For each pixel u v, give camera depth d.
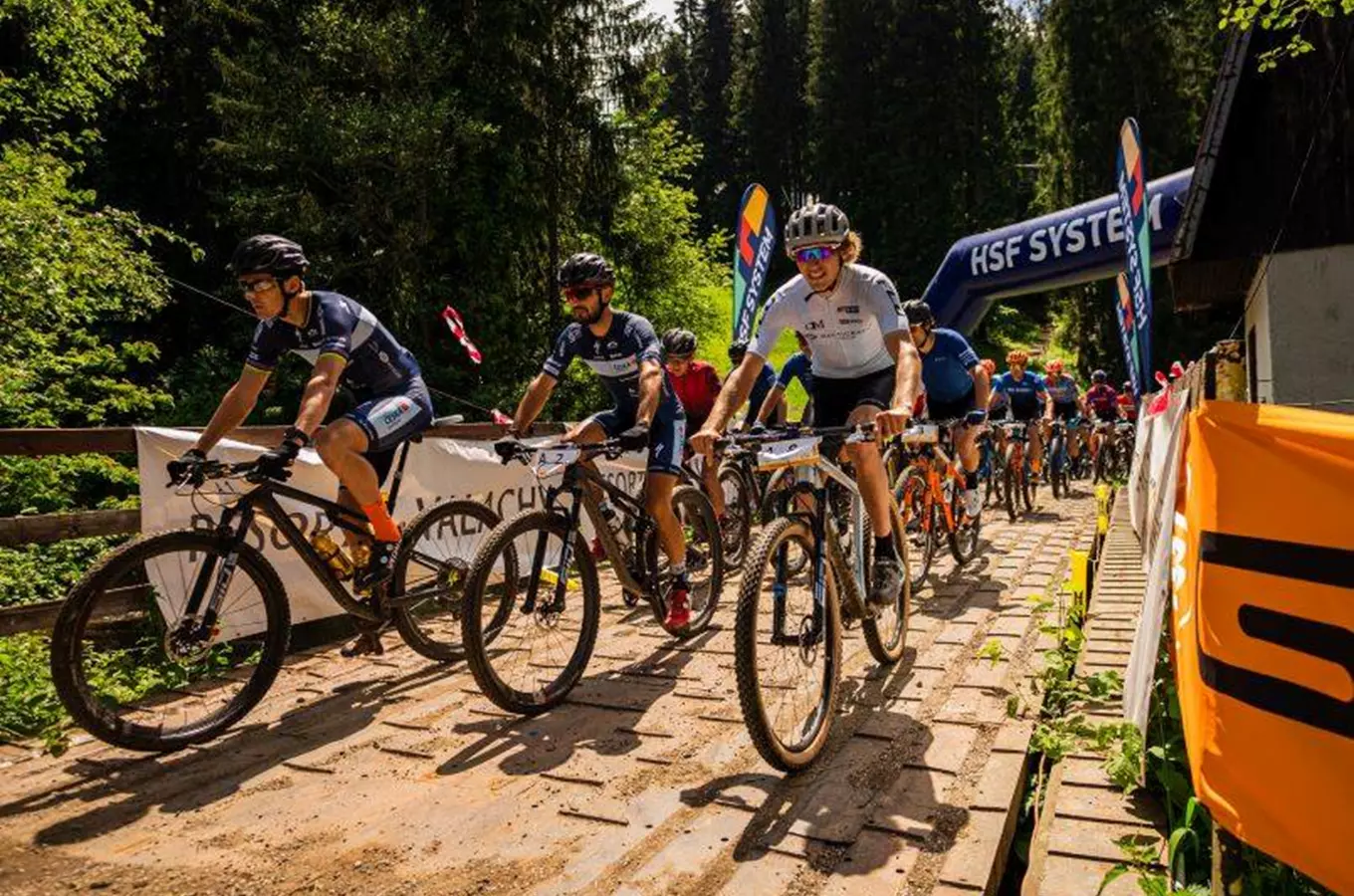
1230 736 1.78
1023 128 45.31
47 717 3.34
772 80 52.25
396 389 3.88
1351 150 6.75
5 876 2.20
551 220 19.80
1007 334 41.69
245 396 3.53
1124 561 6.16
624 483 7.33
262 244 3.36
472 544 4.45
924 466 5.40
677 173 24.92
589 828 2.41
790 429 2.96
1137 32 28.83
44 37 12.00
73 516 3.87
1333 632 1.63
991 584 5.48
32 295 9.95
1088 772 2.62
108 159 19.16
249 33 18.80
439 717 3.37
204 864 2.26
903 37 41.50
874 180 43.22
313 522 4.70
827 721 2.87
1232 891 1.81
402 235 17.08
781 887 2.06
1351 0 4.10
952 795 2.52
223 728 3.17
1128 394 15.90
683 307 23.70
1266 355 7.25
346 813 2.55
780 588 2.77
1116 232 9.58
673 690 3.62
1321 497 1.65
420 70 17.38
